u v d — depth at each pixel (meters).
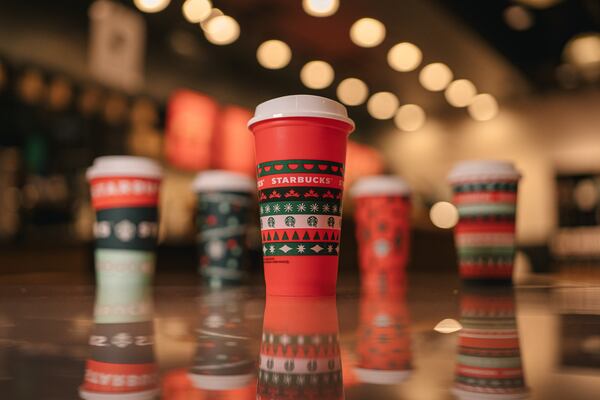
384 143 6.36
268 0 3.46
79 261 2.24
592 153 5.29
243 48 4.30
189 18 3.40
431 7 3.31
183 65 4.04
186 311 0.56
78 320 0.48
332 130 0.70
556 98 5.45
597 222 5.18
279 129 0.69
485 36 3.88
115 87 3.50
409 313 0.53
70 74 3.24
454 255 4.07
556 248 5.32
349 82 4.84
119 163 0.98
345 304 0.62
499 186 0.97
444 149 6.02
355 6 3.34
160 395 0.23
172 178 3.97
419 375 0.26
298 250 0.70
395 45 3.97
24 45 2.99
